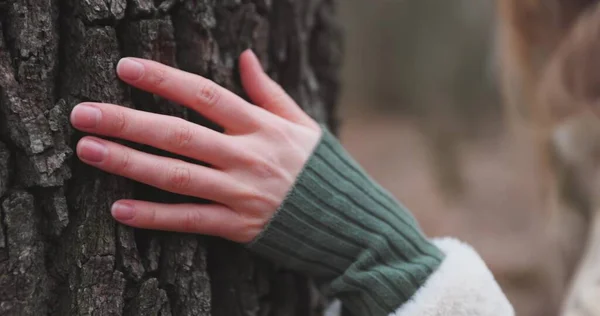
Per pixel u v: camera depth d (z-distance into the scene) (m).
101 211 0.73
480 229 2.89
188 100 0.74
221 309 0.80
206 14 0.76
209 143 0.73
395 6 5.21
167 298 0.75
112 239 0.73
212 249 0.80
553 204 1.04
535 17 0.99
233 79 0.80
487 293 0.76
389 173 3.82
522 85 1.05
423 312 0.75
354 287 0.77
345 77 5.59
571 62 0.94
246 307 0.81
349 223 0.77
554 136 1.00
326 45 0.96
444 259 0.78
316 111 0.90
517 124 1.11
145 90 0.73
